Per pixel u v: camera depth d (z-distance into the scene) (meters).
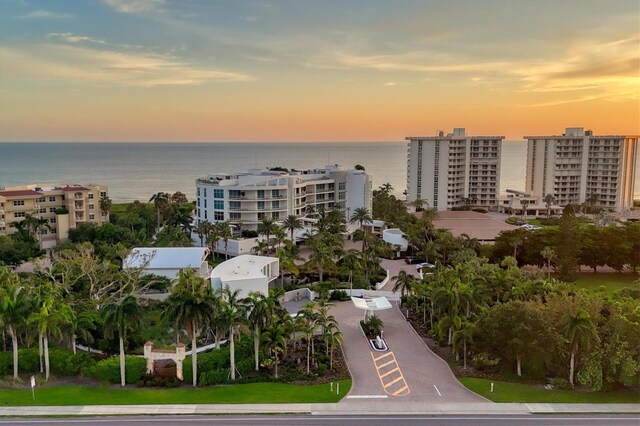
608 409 52.28
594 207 192.88
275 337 59.06
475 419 49.91
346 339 71.31
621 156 196.75
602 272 112.69
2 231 127.81
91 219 139.38
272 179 132.12
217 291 63.31
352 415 50.50
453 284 67.31
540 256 108.88
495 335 59.59
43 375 59.09
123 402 52.75
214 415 50.28
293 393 55.16
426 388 56.75
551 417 50.59
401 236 125.69
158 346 67.44
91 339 61.09
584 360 56.47
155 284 85.62
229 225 118.75
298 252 113.81
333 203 150.62
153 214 159.12
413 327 76.62
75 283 79.69
